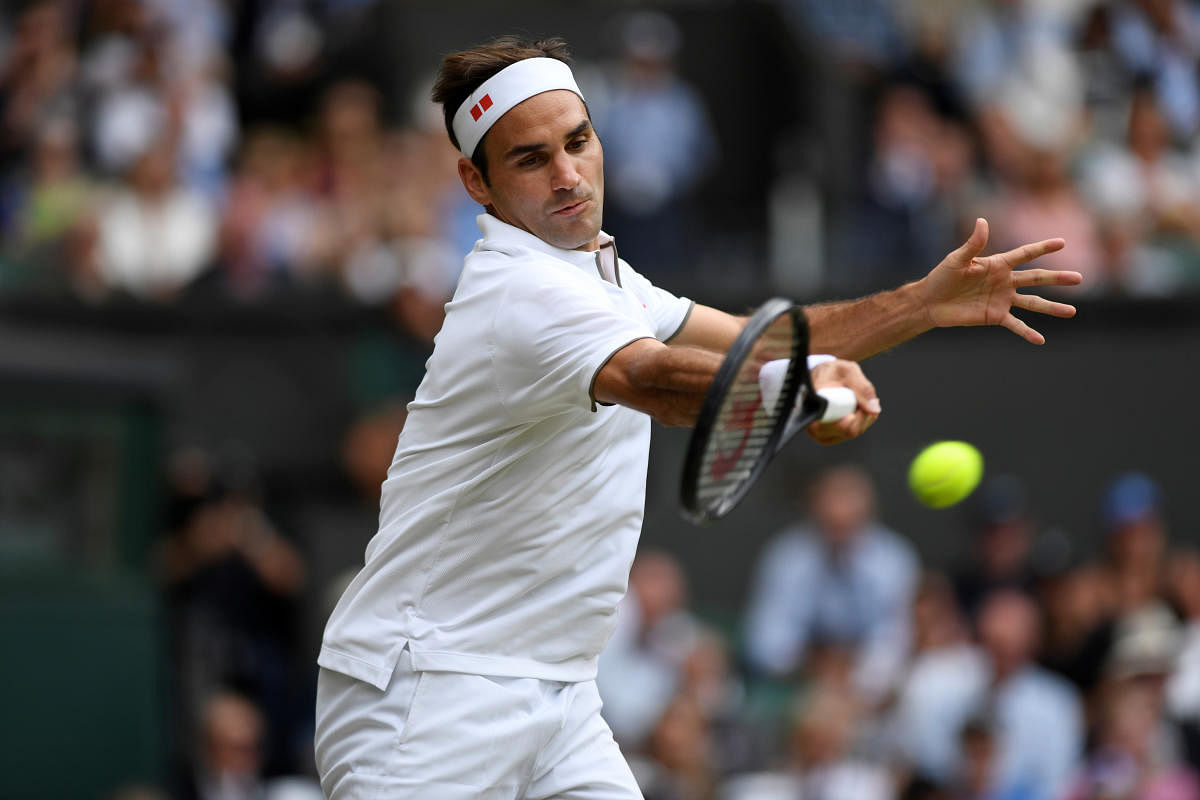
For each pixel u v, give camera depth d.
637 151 41.41
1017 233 40.62
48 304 34.31
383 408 36.12
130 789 29.30
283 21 43.16
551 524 13.40
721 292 37.53
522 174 13.25
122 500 31.86
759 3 45.47
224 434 35.31
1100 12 46.53
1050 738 30.80
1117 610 33.59
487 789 13.52
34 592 30.59
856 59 45.56
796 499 36.34
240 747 30.03
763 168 44.62
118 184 38.38
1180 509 37.62
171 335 35.38
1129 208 42.59
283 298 36.06
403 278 36.94
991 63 47.06
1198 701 32.44
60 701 30.53
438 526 13.53
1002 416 37.53
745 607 35.06
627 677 30.95
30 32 40.03
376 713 13.68
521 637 13.62
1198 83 46.25
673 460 35.78
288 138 41.72
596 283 13.43
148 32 40.28
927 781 30.42
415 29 43.66
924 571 36.41
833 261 42.22
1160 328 37.97
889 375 37.31
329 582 33.38
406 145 40.34
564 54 13.62
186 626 31.70
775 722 32.19
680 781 29.31
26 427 30.98
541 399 12.64
